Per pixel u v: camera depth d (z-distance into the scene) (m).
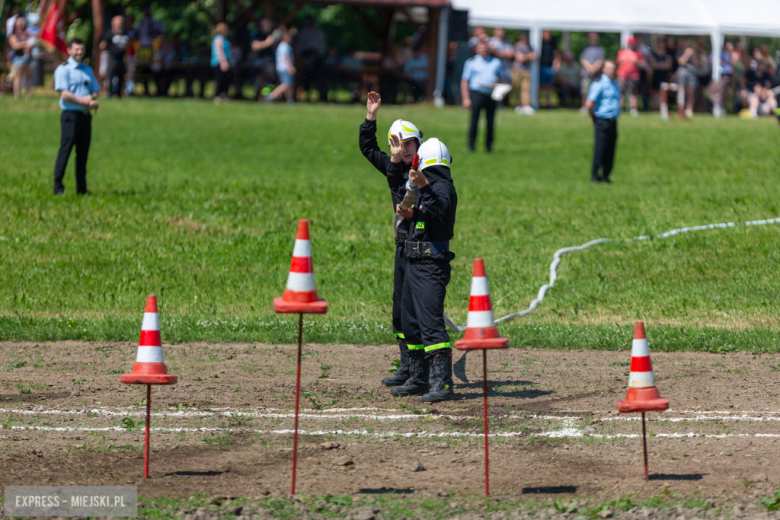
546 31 96.19
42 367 21.17
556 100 104.56
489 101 60.25
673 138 66.88
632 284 29.66
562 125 77.12
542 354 23.02
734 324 25.64
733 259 31.64
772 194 43.91
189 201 40.47
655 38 105.38
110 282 29.45
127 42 87.19
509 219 39.16
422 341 19.17
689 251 32.75
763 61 96.19
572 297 28.52
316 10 127.75
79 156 39.81
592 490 13.77
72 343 23.64
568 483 14.07
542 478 14.31
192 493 13.71
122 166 50.22
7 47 84.06
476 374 21.06
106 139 60.19
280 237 35.38
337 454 15.54
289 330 24.72
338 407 18.33
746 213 39.22
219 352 22.86
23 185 41.56
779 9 97.06
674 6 95.31
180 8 121.88
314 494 13.64
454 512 12.87
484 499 13.39
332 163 55.53
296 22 126.38
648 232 36.00
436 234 18.59
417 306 18.72
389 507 13.05
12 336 23.86
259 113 76.94
